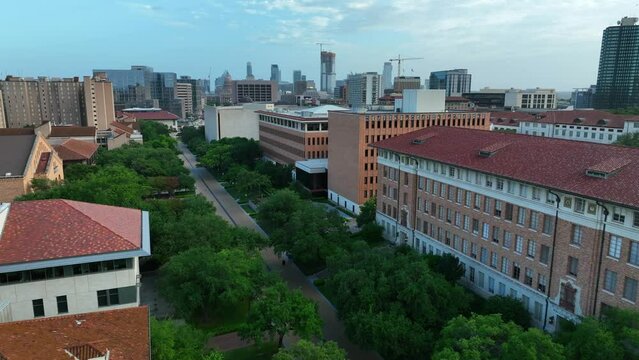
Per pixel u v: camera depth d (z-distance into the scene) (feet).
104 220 162.61
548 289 185.57
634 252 153.58
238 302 206.69
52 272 145.59
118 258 149.07
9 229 147.64
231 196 449.48
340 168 392.47
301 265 268.82
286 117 504.43
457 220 241.35
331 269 206.49
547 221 186.39
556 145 205.77
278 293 169.99
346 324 171.83
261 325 163.32
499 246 212.02
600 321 139.85
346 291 177.47
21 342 106.63
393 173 298.76
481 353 124.26
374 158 360.28
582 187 166.09
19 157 298.15
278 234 256.73
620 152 178.40
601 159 177.99
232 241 233.96
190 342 135.03
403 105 410.93
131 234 160.76
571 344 128.47
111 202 249.75
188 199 286.46
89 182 265.34
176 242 220.02
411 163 277.03
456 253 242.58
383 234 314.55
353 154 364.79
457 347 131.13
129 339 113.91
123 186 266.98
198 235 224.74
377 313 169.27
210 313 203.00
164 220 247.09
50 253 142.92
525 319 184.85
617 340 125.70
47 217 154.71
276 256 283.59
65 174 359.46
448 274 217.77
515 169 199.21
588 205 166.50
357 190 362.74
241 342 185.47
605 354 120.06
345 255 206.28
